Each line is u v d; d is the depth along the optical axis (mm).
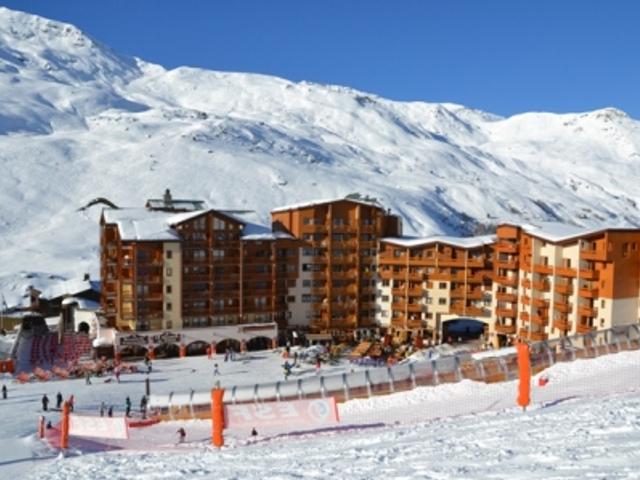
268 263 99562
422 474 19312
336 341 101438
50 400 66625
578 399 37938
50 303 115000
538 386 47156
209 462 29766
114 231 96312
